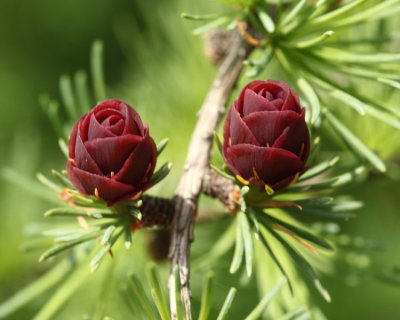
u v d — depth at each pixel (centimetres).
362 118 22
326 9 20
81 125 19
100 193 19
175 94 25
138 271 23
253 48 21
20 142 26
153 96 25
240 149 19
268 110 18
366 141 22
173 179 24
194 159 20
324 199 19
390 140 22
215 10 25
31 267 24
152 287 18
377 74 20
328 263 22
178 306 18
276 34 20
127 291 19
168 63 25
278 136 19
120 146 18
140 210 19
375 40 21
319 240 19
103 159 18
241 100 19
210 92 21
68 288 21
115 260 22
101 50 21
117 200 19
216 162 23
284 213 21
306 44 20
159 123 24
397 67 20
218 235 24
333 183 19
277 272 21
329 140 23
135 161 18
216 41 22
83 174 18
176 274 18
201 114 21
